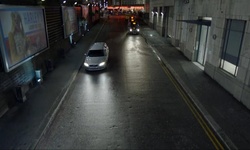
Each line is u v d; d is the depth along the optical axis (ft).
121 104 34.32
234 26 35.86
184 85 40.34
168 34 93.86
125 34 111.34
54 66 53.62
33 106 32.91
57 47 58.59
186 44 62.18
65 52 66.85
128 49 74.95
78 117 30.60
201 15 51.01
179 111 31.81
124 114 31.19
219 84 40.68
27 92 37.91
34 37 39.29
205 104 32.68
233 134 25.34
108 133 26.73
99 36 104.27
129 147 24.13
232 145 23.44
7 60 29.63
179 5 72.23
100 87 41.37
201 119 29.58
